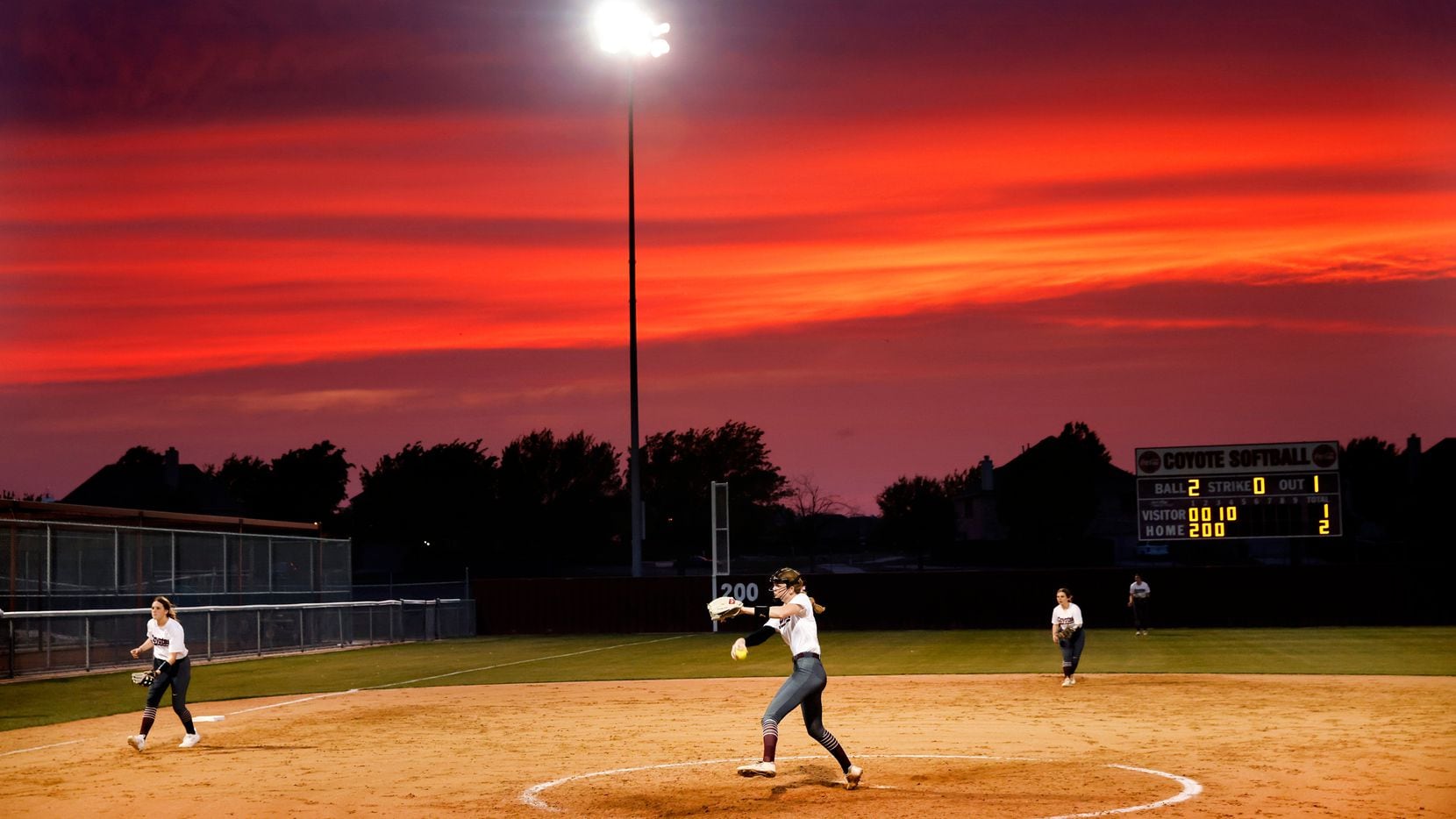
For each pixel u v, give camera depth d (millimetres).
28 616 26766
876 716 18922
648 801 11875
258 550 37750
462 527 86625
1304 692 21016
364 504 88812
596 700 22344
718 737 16781
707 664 30188
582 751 15594
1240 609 41500
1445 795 11477
